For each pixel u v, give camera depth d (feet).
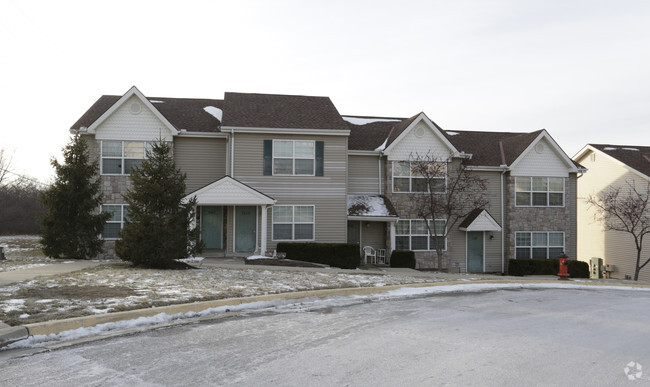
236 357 19.97
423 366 19.27
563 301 40.11
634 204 84.53
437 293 42.98
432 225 78.48
